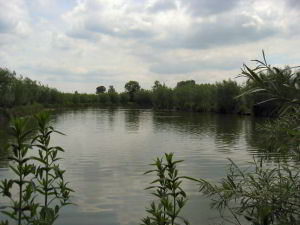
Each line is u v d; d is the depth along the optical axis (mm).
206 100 83562
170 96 107000
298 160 3547
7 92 60094
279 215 3447
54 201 11797
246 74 3031
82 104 132500
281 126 3373
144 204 12031
